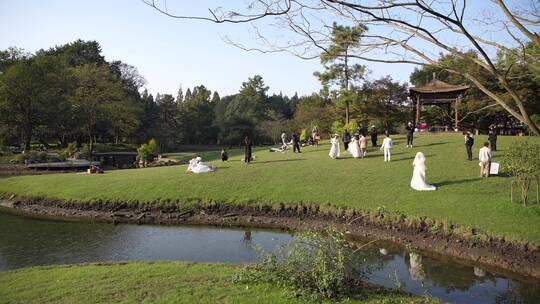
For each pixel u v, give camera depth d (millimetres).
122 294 9477
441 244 16484
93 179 29594
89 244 17406
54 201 25281
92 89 68125
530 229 15688
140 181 27344
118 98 71125
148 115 92938
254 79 123750
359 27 5605
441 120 55812
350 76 47531
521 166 17312
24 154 48656
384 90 57344
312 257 9805
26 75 55281
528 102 35688
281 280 9938
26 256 15594
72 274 11375
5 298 9352
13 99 55500
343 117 58156
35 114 58875
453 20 4984
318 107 63875
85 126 70000
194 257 15547
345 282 9734
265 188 24375
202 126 101312
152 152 57031
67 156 54438
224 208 22609
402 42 5605
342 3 5074
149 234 19203
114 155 60125
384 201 20719
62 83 62656
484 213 17578
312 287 9664
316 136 46875
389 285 12352
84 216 23047
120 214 22797
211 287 9961
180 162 54812
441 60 5637
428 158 29844
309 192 23156
